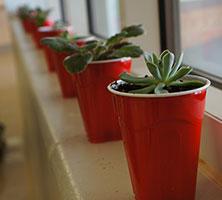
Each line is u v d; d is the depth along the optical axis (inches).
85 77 20.5
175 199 14.9
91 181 17.5
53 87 35.0
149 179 14.7
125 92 14.5
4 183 64.6
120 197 16.1
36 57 49.3
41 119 28.8
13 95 102.3
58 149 21.5
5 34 118.4
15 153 76.6
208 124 16.9
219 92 19.2
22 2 91.9
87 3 49.8
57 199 21.0
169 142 14.1
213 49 22.8
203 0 23.5
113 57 20.8
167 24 26.1
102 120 21.2
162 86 14.3
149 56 15.8
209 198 15.7
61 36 31.1
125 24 27.2
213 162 17.2
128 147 15.0
